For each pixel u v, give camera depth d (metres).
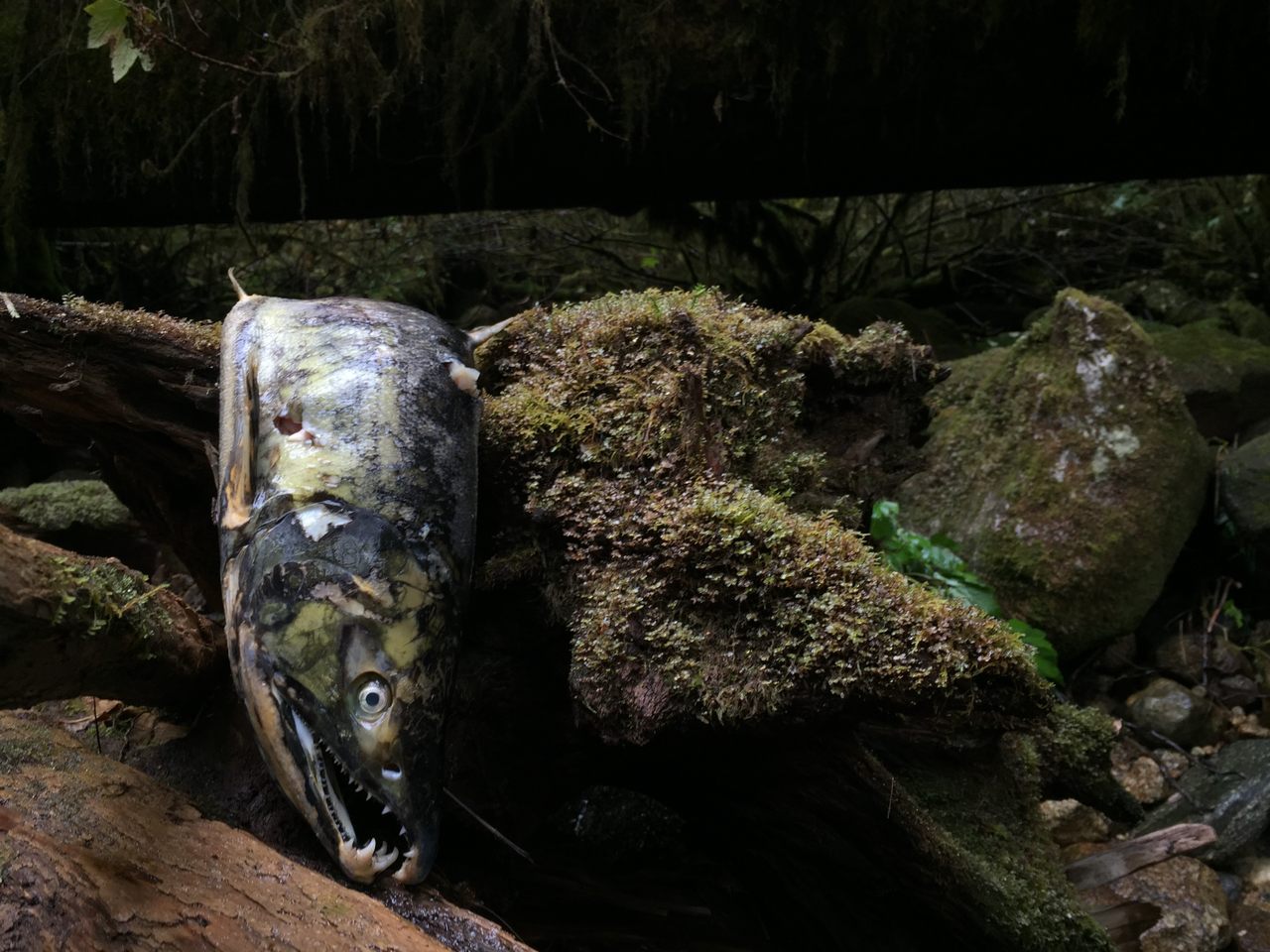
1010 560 1.19
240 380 0.60
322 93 1.12
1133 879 0.93
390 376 0.58
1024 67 1.08
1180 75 1.07
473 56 1.11
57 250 1.47
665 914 0.76
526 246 1.84
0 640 0.49
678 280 1.82
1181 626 1.26
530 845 0.73
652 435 0.62
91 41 0.91
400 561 0.54
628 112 1.12
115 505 1.11
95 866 0.48
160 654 0.60
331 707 0.52
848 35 1.07
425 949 0.48
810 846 0.67
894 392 0.77
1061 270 1.90
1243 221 1.79
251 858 0.51
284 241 1.69
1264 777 1.05
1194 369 1.40
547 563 0.61
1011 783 0.85
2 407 0.73
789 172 1.21
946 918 0.69
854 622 0.51
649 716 0.53
